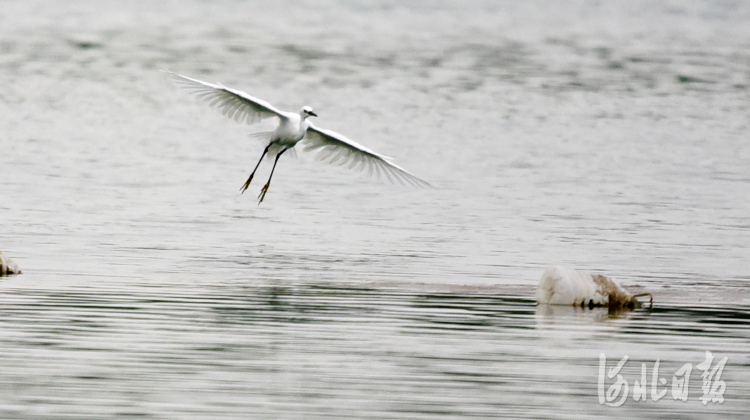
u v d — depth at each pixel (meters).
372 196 26.25
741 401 11.99
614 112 40.12
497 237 21.75
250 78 45.97
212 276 17.48
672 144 34.56
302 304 15.56
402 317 14.91
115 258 18.86
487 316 15.07
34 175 27.81
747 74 49.09
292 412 11.23
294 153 15.10
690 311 15.64
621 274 18.47
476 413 11.34
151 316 14.64
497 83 45.78
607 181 28.70
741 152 33.47
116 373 12.26
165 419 11.02
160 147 32.91
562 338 14.02
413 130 36.12
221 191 26.67
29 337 13.47
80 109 39.06
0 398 11.45
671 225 23.36
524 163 31.16
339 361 12.85
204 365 12.60
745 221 23.89
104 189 26.39
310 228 22.44
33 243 20.06
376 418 11.14
